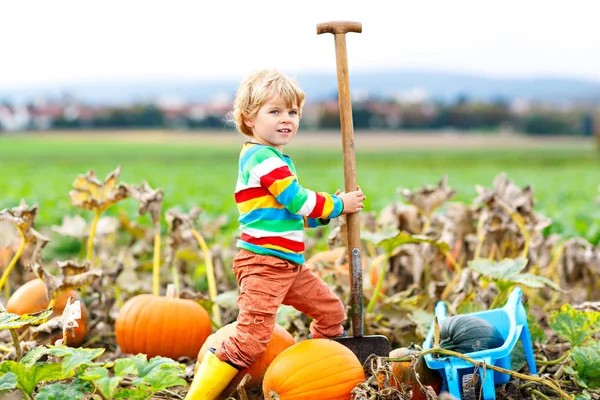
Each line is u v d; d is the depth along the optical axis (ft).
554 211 33.40
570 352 13.67
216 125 351.67
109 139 256.52
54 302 15.81
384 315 16.78
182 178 66.59
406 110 338.13
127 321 15.79
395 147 206.90
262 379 13.37
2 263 22.00
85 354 11.01
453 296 18.35
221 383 12.45
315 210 12.46
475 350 12.46
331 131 307.37
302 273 13.19
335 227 18.42
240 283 12.92
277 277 12.56
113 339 17.74
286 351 12.38
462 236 21.39
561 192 48.52
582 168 109.19
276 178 12.35
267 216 12.58
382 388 11.73
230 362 12.42
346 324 16.08
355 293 13.30
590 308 15.51
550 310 19.53
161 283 21.11
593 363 13.32
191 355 15.90
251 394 13.38
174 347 15.67
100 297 18.04
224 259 22.63
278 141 12.84
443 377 12.28
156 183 58.70
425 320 15.34
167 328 15.62
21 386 11.14
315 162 129.49
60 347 11.29
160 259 20.48
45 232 29.71
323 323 13.39
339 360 12.18
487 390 11.68
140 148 192.24
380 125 337.11
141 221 31.27
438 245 16.62
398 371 12.09
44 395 10.64
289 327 15.76
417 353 11.91
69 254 28.45
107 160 130.41
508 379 12.64
